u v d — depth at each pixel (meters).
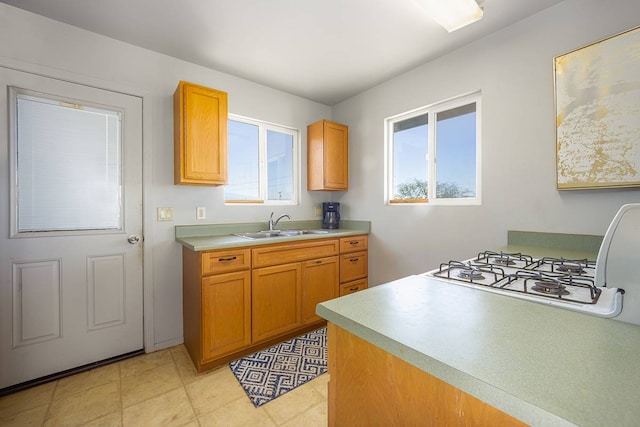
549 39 1.70
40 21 1.73
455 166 2.27
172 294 2.22
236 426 1.39
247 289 2.02
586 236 1.58
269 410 1.50
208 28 1.87
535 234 1.76
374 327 0.62
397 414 0.61
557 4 1.67
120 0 1.61
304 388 1.68
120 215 2.03
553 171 1.70
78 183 1.88
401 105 2.56
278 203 2.93
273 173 2.93
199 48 2.10
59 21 1.79
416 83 2.44
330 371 0.77
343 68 2.44
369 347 0.66
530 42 1.78
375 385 0.65
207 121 2.12
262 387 1.69
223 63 2.33
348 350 0.71
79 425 1.40
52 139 1.80
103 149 1.96
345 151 3.07
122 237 2.03
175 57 2.22
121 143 2.03
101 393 1.63
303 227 3.06
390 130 2.77
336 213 3.10
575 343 0.55
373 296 0.84
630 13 1.43
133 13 1.72
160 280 2.17
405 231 2.57
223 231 2.48
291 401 1.57
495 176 1.95
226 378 1.77
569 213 1.64
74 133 1.87
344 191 3.19
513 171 1.87
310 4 1.66
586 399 0.38
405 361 0.55
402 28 1.90
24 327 1.71
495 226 1.96
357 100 2.99
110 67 1.96
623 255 0.64
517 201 1.85
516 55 1.84
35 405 1.54
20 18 1.68
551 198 1.71
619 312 0.65
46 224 1.79
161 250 2.18
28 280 1.72
